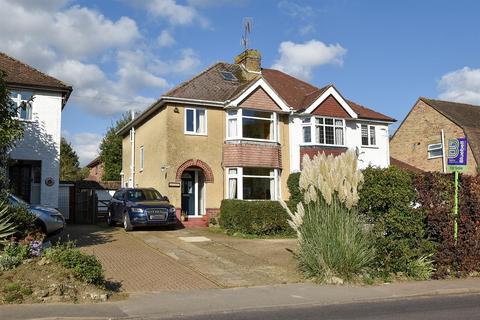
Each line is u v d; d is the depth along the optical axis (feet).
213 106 77.41
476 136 105.19
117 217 68.44
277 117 81.25
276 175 79.82
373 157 92.79
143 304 29.84
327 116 84.94
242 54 92.22
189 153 74.74
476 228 44.86
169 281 37.35
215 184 76.07
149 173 82.94
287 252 49.29
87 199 82.38
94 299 30.07
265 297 32.76
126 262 43.32
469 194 45.09
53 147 67.26
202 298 32.04
